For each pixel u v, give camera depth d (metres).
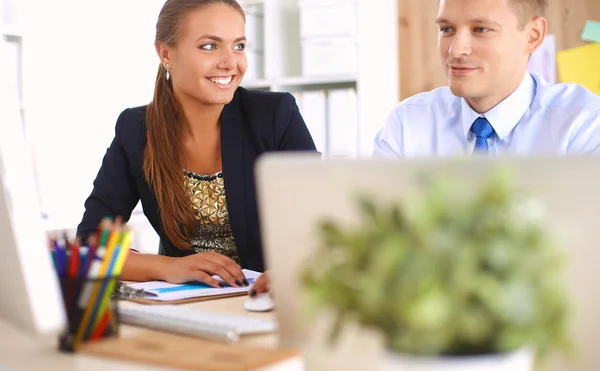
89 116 3.77
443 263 0.56
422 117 2.33
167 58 2.10
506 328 0.58
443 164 0.81
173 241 2.08
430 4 3.29
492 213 0.58
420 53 3.33
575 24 3.01
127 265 1.72
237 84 2.10
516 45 2.00
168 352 0.88
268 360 0.84
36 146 3.45
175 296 1.50
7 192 1.03
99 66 3.84
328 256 0.64
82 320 1.05
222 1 2.06
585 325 0.83
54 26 3.60
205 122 2.11
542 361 0.64
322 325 0.85
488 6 1.94
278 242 0.92
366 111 3.47
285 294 0.92
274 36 3.71
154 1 4.05
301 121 2.19
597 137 2.08
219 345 0.92
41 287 1.04
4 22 3.39
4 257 1.07
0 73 1.06
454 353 0.61
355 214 0.87
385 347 0.63
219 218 2.08
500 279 0.57
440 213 0.58
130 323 1.23
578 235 0.82
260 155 2.11
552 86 2.18
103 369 0.89
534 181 0.81
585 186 0.81
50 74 3.57
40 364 0.99
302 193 0.89
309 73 3.56
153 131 2.09
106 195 2.11
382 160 0.83
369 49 3.45
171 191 2.06
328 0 3.48
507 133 2.14
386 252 0.56
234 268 1.66
